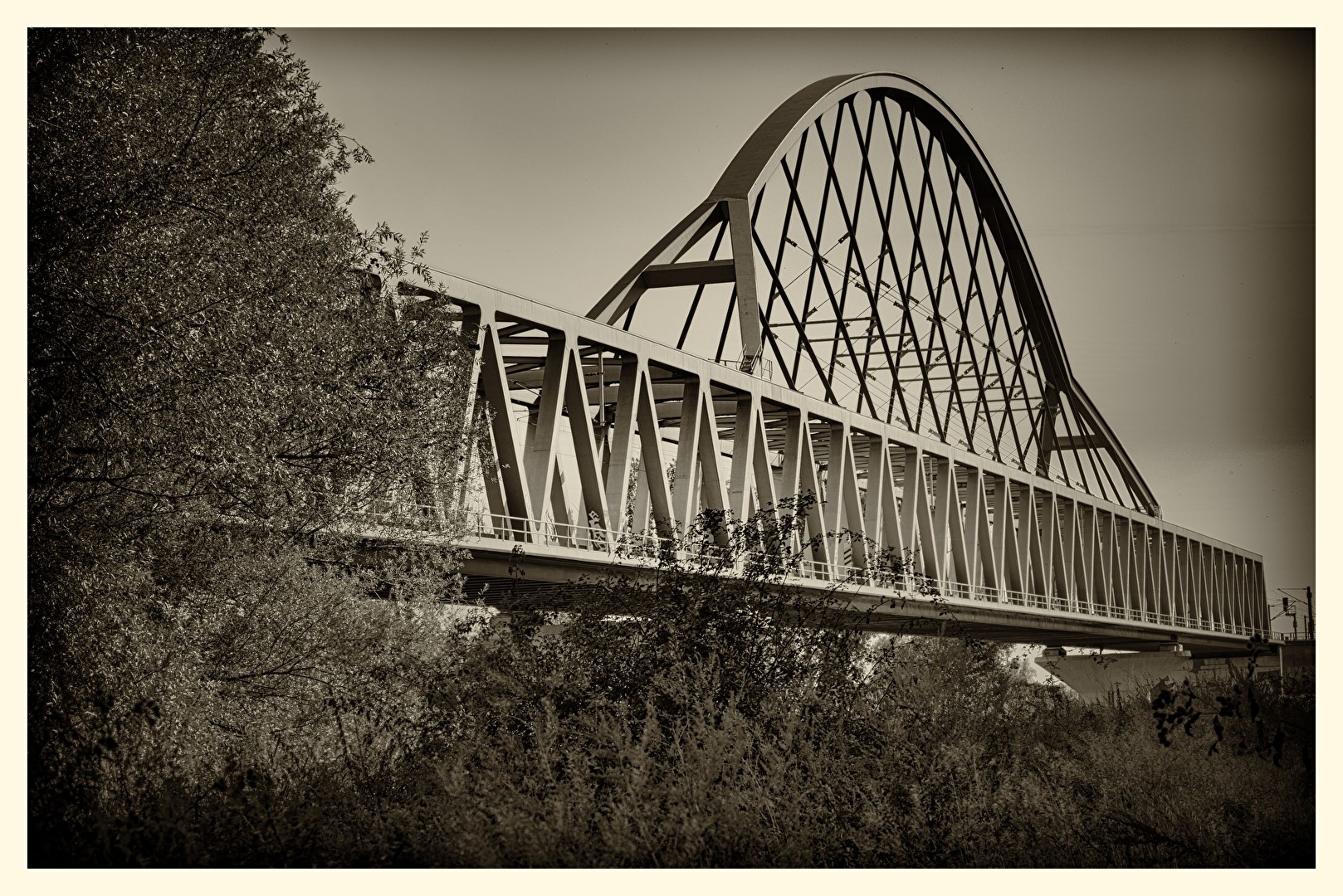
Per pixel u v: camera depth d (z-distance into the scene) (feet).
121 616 59.00
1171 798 52.03
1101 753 58.59
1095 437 337.31
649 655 48.21
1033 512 264.11
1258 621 411.75
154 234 60.34
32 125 57.67
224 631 68.08
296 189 66.90
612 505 129.70
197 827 40.73
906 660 56.03
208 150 62.44
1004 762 51.85
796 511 53.78
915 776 45.75
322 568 73.00
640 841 37.93
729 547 54.49
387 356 71.97
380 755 49.52
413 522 74.90
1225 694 60.13
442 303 76.23
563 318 122.31
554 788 39.93
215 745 59.11
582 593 52.42
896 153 252.62
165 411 59.62
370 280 73.31
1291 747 56.08
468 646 51.39
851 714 48.65
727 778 40.42
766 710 45.39
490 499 111.45
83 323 57.93
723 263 177.06
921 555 205.36
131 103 60.54
